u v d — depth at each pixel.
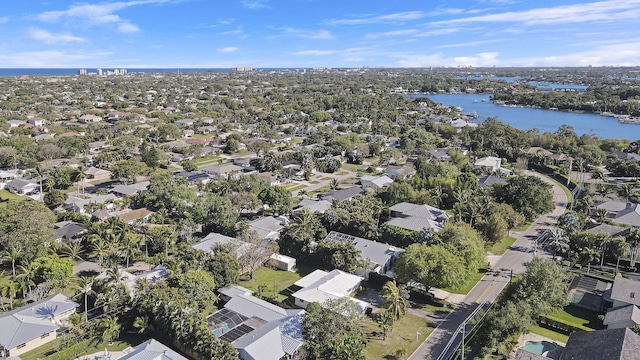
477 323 67.00
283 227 107.81
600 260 96.06
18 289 76.94
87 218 113.38
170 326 65.00
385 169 180.00
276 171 164.00
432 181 140.38
